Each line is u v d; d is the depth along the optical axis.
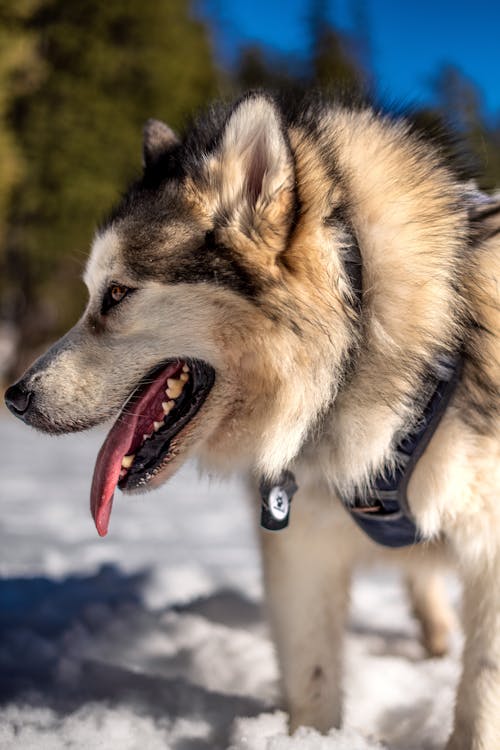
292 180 2.14
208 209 2.25
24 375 2.38
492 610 2.19
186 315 2.25
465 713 2.22
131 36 16.61
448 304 2.17
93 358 2.34
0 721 2.41
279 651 2.48
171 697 2.72
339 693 2.51
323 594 2.50
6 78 15.50
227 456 2.38
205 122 2.59
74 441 11.82
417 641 3.50
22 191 15.97
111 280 2.32
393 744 2.45
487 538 2.20
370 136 2.38
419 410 2.14
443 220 2.25
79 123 16.19
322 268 2.16
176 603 3.88
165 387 2.38
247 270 2.19
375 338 2.17
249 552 5.02
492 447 2.15
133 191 2.46
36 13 16.20
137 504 6.81
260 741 2.22
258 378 2.24
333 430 2.22
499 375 2.20
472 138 2.58
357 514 2.32
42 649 3.13
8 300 17.02
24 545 4.97
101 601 3.83
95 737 2.29
